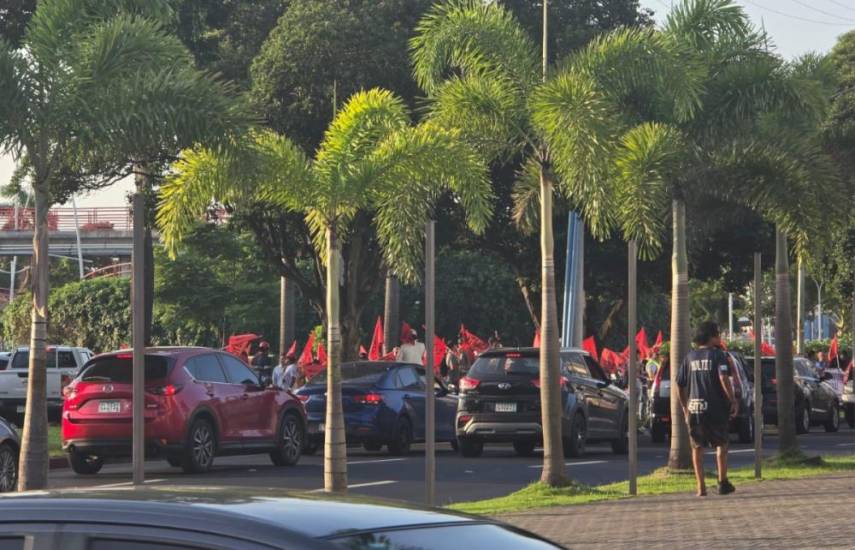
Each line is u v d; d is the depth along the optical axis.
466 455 26.52
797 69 21.34
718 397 17.39
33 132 17.56
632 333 17.50
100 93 17.47
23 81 17.34
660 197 19.39
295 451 24.14
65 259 103.00
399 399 26.88
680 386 17.64
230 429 22.47
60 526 4.45
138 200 11.73
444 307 76.50
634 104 20.62
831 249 21.73
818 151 20.77
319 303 41.72
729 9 20.88
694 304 95.44
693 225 25.28
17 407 37.34
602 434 26.58
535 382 25.55
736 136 20.64
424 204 18.80
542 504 17.00
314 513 4.54
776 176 20.59
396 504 4.98
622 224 19.69
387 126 18.22
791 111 20.86
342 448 17.19
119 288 77.69
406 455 26.95
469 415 25.89
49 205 18.06
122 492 4.84
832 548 12.32
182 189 18.11
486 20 19.03
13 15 35.00
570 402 25.52
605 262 43.00
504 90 18.92
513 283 76.50
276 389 23.84
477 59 19.14
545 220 18.89
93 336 78.00
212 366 22.52
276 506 4.59
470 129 19.14
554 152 18.06
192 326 58.09
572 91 17.62
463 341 41.34
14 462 18.95
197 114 17.39
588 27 41.34
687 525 14.38
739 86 20.45
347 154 17.92
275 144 17.89
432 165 17.94
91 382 21.75
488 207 18.36
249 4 42.09
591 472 22.55
